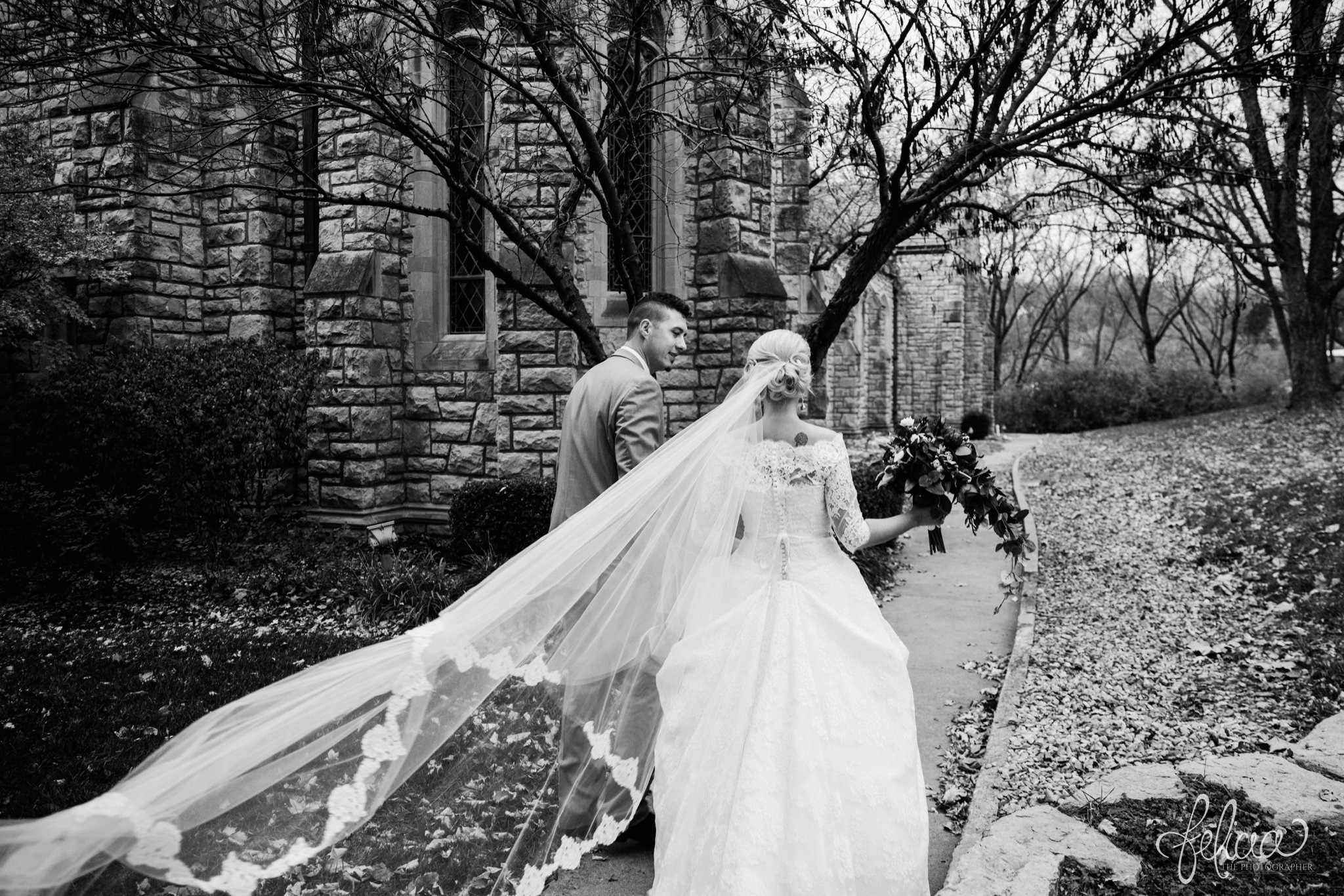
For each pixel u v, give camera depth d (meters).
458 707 2.64
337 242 10.05
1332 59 6.59
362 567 8.42
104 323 10.73
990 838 3.21
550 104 7.73
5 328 9.40
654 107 8.81
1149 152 6.93
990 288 35.09
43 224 9.01
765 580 3.15
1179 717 4.83
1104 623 6.70
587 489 3.71
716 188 9.71
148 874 1.95
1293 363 19.47
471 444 10.10
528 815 2.88
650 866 3.43
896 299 26.94
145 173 10.66
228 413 9.12
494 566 8.04
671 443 3.21
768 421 3.27
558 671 2.98
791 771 2.75
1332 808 3.44
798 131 11.22
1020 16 6.59
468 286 10.38
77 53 5.45
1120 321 41.97
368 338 9.88
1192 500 10.90
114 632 7.17
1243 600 6.91
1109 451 18.06
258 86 5.84
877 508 9.11
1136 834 3.33
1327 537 7.66
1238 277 9.08
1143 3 6.37
